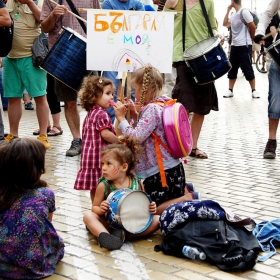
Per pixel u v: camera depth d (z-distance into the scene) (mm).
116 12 5441
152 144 4746
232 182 6125
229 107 12164
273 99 7156
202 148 7953
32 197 3691
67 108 7621
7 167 3625
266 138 8633
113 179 4449
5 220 3654
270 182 6117
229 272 3797
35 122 10297
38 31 7820
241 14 13258
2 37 6758
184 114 4801
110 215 4348
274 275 3762
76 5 7535
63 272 3801
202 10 7227
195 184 6047
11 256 3625
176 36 7270
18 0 7621
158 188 4762
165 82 9414
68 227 4684
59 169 6758
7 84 7832
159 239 4465
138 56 5488
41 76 7777
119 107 4805
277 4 7168
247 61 13539
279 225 4461
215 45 6746
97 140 4863
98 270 3830
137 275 3742
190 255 3938
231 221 4133
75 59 6789
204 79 6797
